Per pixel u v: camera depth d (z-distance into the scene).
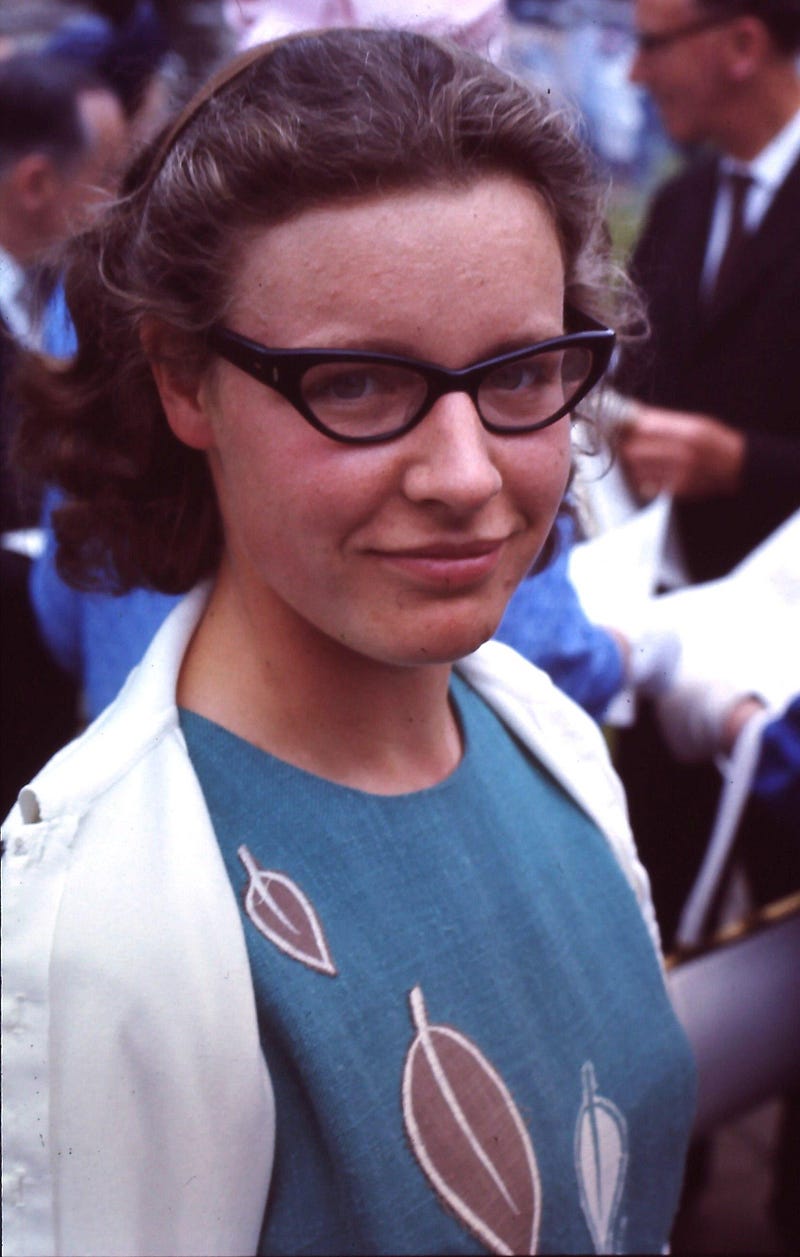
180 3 1.62
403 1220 0.73
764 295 2.13
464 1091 0.77
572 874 0.95
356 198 0.62
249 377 0.66
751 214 2.17
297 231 0.63
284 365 0.63
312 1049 0.71
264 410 0.66
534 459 0.69
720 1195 2.44
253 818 0.75
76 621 1.48
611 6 3.43
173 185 0.68
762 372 2.15
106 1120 0.66
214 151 0.65
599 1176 0.87
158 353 0.74
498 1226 0.78
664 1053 0.96
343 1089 0.71
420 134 0.62
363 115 0.62
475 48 0.87
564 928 0.90
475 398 0.65
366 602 0.68
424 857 0.81
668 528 2.10
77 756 0.73
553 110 0.71
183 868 0.70
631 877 1.05
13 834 0.69
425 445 0.64
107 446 0.85
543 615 1.30
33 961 0.66
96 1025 0.66
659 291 2.22
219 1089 0.68
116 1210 0.67
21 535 1.75
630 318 1.02
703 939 1.66
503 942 0.84
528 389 0.69
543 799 0.98
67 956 0.66
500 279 0.64
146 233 0.72
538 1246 0.81
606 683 1.39
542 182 0.67
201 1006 0.68
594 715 1.42
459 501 0.64
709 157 2.29
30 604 1.74
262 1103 0.70
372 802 0.79
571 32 3.40
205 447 0.75
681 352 2.21
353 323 0.63
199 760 0.76
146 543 0.85
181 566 0.85
